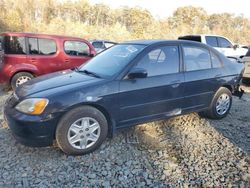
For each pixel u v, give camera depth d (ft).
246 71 28.68
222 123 16.80
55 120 11.45
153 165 11.82
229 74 16.93
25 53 23.22
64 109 11.48
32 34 23.53
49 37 24.04
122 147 13.20
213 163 12.07
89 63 15.37
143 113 13.58
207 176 11.12
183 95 14.83
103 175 10.98
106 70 13.47
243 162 12.14
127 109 13.01
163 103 14.12
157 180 10.81
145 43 14.49
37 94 11.69
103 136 12.67
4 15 97.09
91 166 11.53
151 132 15.07
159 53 14.12
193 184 10.62
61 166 11.44
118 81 12.64
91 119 12.19
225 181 10.80
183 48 15.10
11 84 23.22
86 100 11.84
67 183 10.41
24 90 12.57
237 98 23.07
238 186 10.51
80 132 12.04
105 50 16.08
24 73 23.38
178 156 12.64
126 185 10.45
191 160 12.30
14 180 10.48
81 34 108.27
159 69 13.97
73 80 12.92
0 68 22.95
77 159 11.98
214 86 16.22
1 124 15.49
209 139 14.46
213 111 16.78
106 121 12.69
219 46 39.32
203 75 15.60
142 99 13.33
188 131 15.40
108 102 12.39
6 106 12.60
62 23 114.21
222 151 13.16
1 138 13.74
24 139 11.46
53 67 24.23
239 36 160.66
